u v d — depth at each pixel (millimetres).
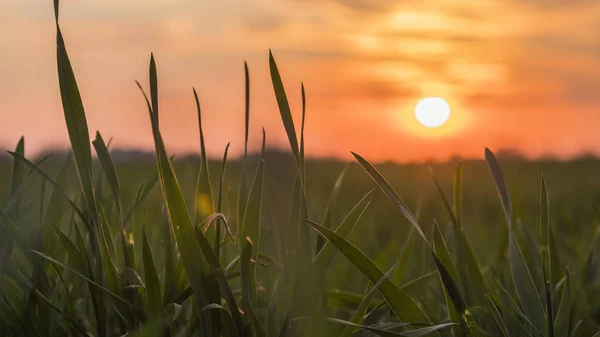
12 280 757
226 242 720
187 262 645
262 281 828
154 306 662
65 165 812
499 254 997
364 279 1069
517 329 772
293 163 699
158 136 650
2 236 711
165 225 703
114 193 720
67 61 679
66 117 682
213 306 631
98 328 701
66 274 815
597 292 914
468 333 670
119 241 819
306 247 645
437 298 925
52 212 791
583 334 796
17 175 786
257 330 657
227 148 698
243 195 714
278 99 666
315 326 629
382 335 637
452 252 999
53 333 730
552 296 784
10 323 703
